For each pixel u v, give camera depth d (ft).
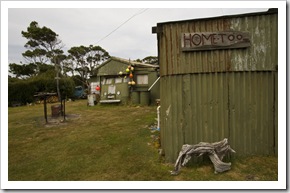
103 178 9.98
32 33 80.18
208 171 10.08
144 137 16.83
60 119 27.17
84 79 103.60
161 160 11.82
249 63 10.96
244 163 10.59
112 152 13.58
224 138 11.23
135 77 42.63
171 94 11.58
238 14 10.75
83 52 114.42
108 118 27.04
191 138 11.43
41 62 88.63
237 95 11.11
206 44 11.02
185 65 11.35
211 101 11.25
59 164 11.94
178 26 11.34
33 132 20.26
